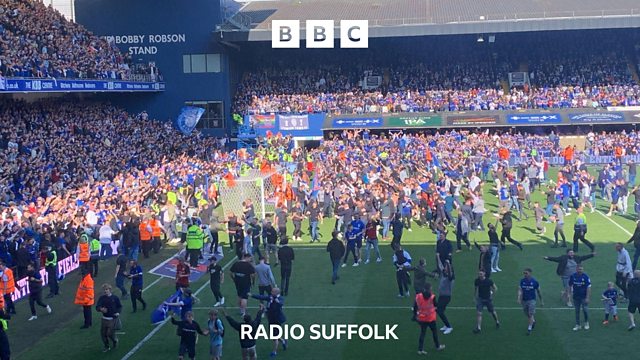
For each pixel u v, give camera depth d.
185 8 60.53
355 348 18.05
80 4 60.69
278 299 17.66
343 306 21.50
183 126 59.44
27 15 49.53
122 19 60.69
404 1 68.31
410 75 65.81
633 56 65.69
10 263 24.92
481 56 67.12
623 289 20.02
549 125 58.22
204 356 17.94
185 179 40.34
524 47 67.00
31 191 34.66
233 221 26.94
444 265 20.17
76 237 28.00
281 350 18.12
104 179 40.25
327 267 26.22
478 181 36.59
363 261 26.88
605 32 66.38
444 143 53.19
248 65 67.94
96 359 17.98
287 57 67.94
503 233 27.69
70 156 41.47
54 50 47.97
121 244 28.97
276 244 26.58
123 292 23.16
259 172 40.25
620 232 30.25
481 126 58.78
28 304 23.27
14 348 19.03
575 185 34.97
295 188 37.97
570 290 20.69
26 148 39.41
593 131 58.75
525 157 49.41
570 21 56.94
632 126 58.72
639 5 59.41
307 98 63.28
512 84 63.97
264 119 61.72
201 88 61.28
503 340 18.16
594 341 17.88
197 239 26.36
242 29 59.59
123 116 56.38
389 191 33.50
